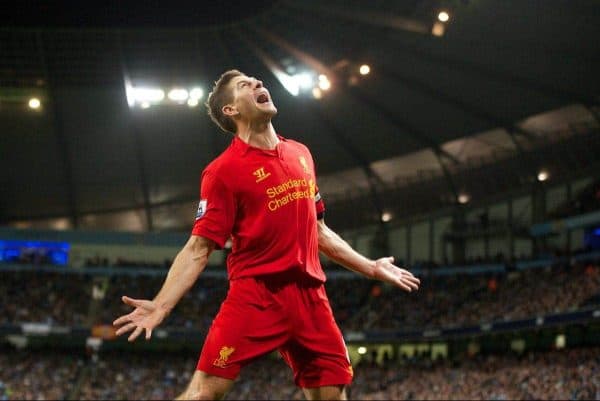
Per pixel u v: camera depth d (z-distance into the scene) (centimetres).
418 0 3844
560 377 4069
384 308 5584
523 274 5197
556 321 4350
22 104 4856
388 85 4866
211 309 5744
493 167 5444
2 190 5584
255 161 467
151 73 4722
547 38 4003
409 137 5431
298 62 4588
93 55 4575
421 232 5894
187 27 4369
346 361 474
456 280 5538
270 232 460
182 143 5344
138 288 5844
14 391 4981
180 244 6000
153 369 5481
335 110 5150
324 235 527
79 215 5881
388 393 4806
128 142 5281
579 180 5141
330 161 5725
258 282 458
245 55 4628
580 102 4753
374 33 4278
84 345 5722
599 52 4025
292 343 466
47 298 5659
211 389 446
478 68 4506
